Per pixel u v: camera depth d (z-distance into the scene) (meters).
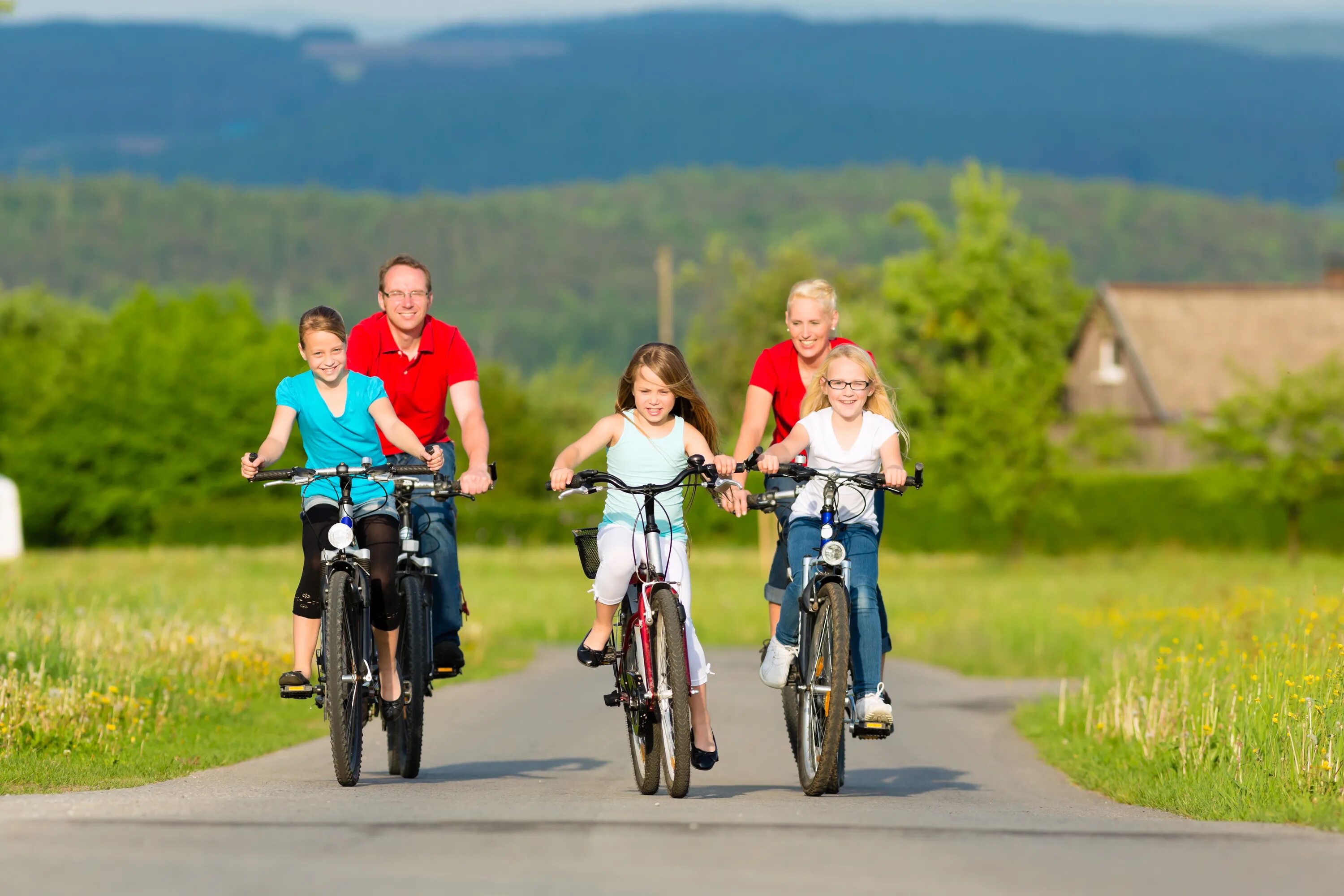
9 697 37.22
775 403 31.52
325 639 28.16
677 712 26.91
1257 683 35.28
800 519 28.91
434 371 32.31
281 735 42.84
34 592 73.38
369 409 29.73
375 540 29.52
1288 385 160.88
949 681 69.12
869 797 28.94
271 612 75.62
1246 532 185.38
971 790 32.97
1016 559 177.25
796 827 21.62
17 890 17.48
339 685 27.80
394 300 31.70
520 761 37.88
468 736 44.00
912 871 18.77
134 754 35.09
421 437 32.59
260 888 17.56
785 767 37.72
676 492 28.47
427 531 32.00
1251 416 163.62
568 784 30.66
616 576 28.23
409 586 31.00
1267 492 161.62
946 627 91.81
